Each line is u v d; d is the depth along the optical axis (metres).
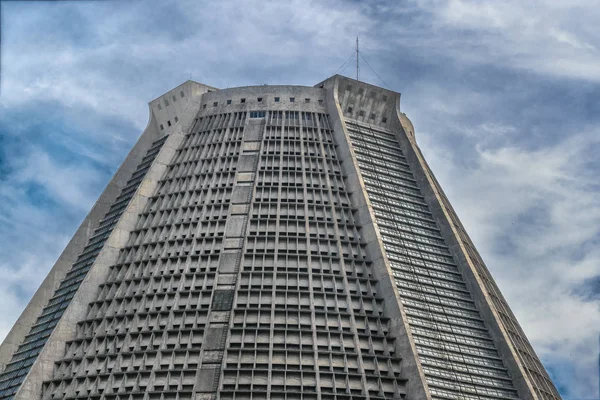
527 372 89.06
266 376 79.00
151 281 91.75
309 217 98.62
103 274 95.62
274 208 99.50
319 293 88.12
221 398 76.94
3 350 92.31
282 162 106.50
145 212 102.94
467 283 96.81
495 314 92.19
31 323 96.06
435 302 92.69
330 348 82.88
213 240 95.19
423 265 97.00
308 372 79.38
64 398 81.25
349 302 87.62
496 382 86.38
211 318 85.12
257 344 82.19
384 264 92.19
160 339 84.44
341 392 79.06
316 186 103.69
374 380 80.44
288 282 89.44
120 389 79.88
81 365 83.94
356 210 100.56
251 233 95.94
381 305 88.88
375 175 107.81
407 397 80.06
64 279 100.62
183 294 89.00
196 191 103.81
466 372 85.81
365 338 84.50
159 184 107.25
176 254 95.25
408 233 100.94
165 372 80.25
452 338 89.06
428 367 84.12
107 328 88.12
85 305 92.06
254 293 87.69
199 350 81.88
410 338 83.88
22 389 82.12
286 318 85.06
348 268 92.69
